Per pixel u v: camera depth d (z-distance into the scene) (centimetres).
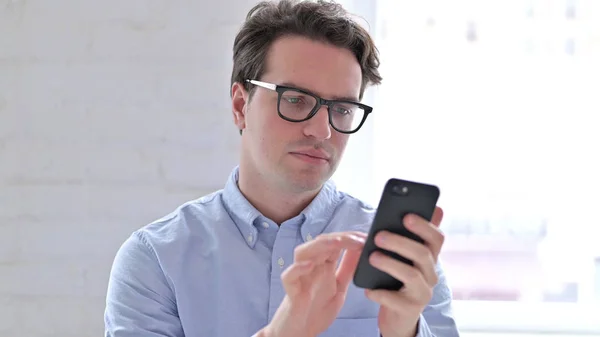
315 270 94
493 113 185
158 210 173
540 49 184
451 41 184
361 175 181
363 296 125
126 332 119
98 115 172
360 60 120
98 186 173
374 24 179
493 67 184
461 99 185
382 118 185
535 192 186
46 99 172
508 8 184
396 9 184
